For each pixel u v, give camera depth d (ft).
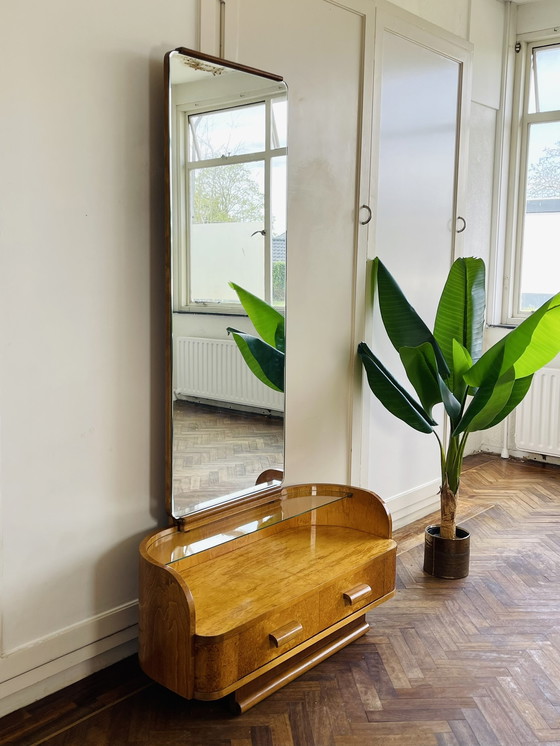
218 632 6.65
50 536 7.30
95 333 7.48
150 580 6.97
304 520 9.73
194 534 8.23
